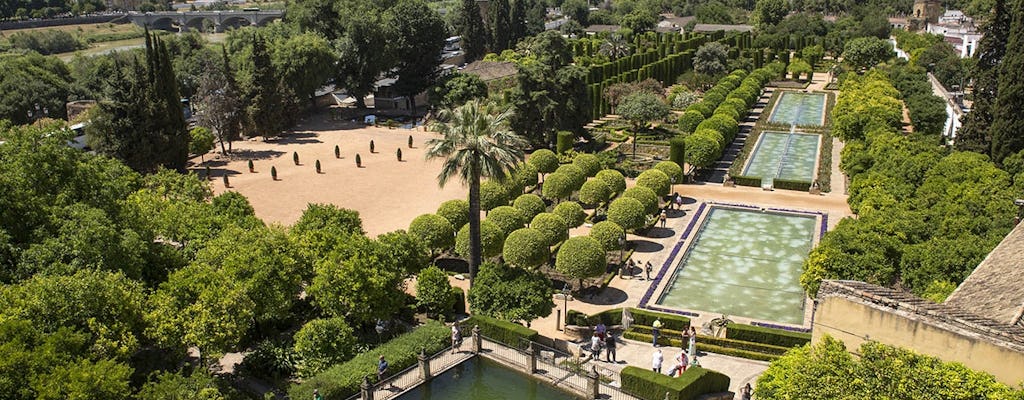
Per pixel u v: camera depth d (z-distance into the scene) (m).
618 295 49.97
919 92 100.69
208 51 120.25
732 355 41.28
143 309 35.03
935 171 56.91
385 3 124.56
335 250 40.97
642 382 34.50
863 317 26.42
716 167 83.50
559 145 82.81
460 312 46.94
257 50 91.94
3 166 39.16
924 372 22.78
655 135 96.06
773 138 98.31
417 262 46.12
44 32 167.25
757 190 74.06
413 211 66.44
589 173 73.62
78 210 38.44
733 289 51.66
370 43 111.06
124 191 46.41
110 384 27.84
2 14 177.62
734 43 171.62
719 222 65.38
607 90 111.12
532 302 41.31
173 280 36.59
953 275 38.88
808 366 24.77
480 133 45.09
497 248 51.91
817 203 69.38
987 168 55.91
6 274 35.53
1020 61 59.50
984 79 66.62
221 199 52.78
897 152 63.75
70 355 29.11
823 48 182.38
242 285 36.88
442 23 116.75
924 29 192.88
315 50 106.25
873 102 89.00
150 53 74.81
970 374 22.53
